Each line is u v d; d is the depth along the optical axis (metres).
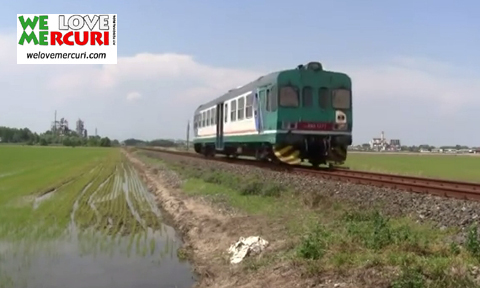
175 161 47.81
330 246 10.02
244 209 17.33
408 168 42.78
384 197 14.03
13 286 11.73
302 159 24.02
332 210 14.00
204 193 23.12
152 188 32.34
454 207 11.60
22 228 18.58
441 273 7.79
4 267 13.42
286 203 16.56
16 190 30.78
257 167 25.42
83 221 20.34
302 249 9.95
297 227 12.80
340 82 23.72
